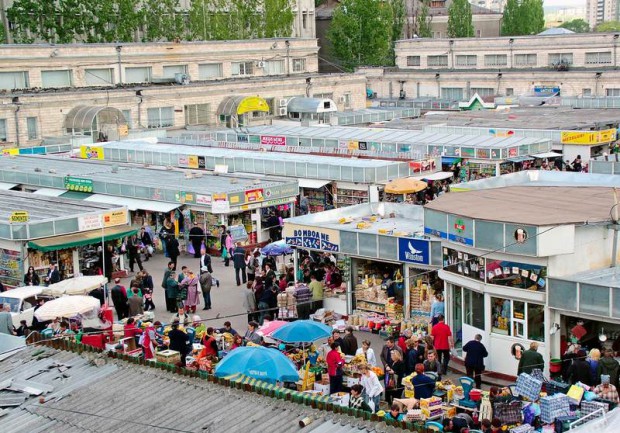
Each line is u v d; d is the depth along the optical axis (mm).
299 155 58438
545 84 100750
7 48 79562
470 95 107062
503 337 26891
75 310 29094
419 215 37219
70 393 18734
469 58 112625
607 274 26031
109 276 41656
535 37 106625
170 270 36438
